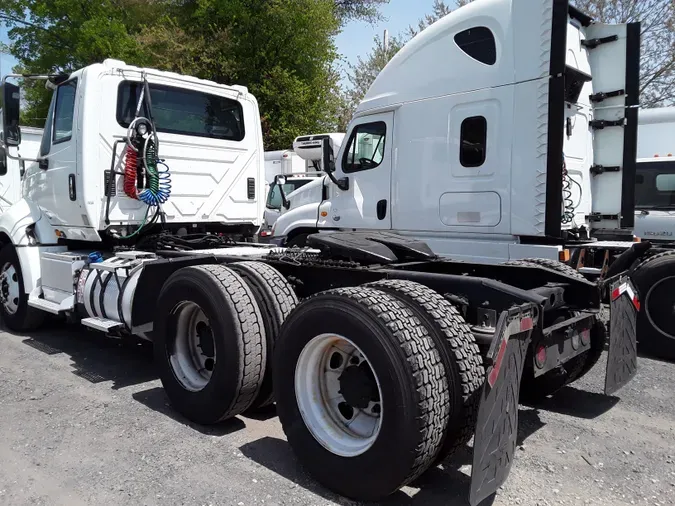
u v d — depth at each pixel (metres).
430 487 3.20
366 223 7.48
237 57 20.70
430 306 3.03
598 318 4.31
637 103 6.49
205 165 6.24
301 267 4.22
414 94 6.82
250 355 3.69
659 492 3.18
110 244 6.01
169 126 5.96
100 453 3.60
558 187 5.59
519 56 5.83
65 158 5.72
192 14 21.31
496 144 6.05
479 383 2.93
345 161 7.71
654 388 4.92
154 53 19.97
